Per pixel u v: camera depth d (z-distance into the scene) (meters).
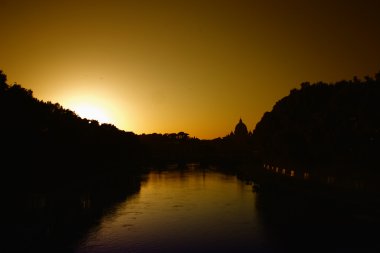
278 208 66.31
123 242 45.34
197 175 158.12
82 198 76.56
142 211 66.94
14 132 66.56
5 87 68.38
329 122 83.00
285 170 115.00
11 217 50.97
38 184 78.12
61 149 92.56
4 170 65.94
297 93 115.38
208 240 45.59
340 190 72.81
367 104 72.06
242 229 50.78
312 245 41.31
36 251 41.09
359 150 75.12
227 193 91.62
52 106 95.62
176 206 72.31
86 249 42.38
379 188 67.38
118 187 106.00
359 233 45.34
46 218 52.78
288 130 108.38
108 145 148.88
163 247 43.00
